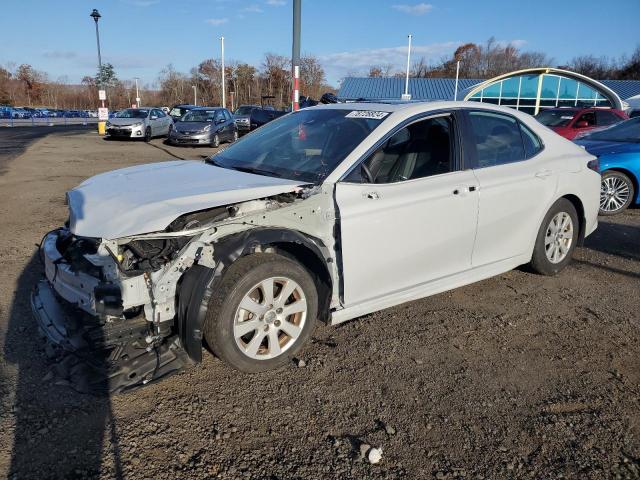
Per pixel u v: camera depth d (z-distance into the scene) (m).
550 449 2.78
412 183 3.84
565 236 5.15
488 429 2.93
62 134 26.56
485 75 76.12
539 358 3.70
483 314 4.38
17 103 75.75
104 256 2.92
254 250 3.33
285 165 3.90
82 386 2.90
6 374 3.29
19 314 4.12
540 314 4.41
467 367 3.55
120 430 2.82
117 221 3.03
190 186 3.46
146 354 3.08
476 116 4.41
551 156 4.91
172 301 3.04
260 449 2.73
